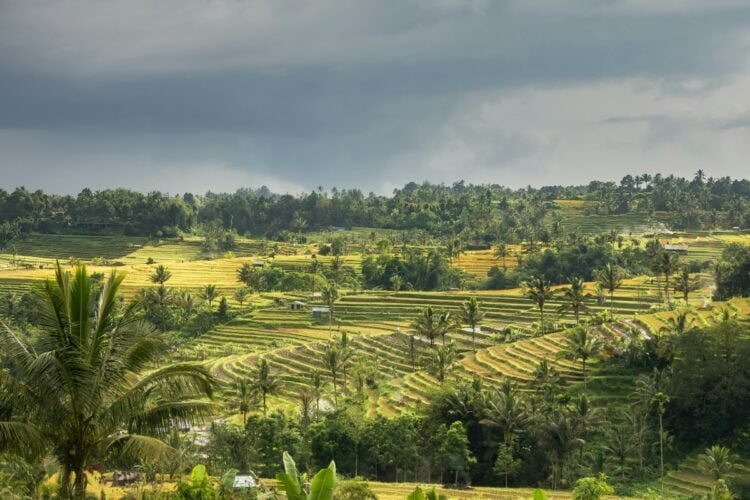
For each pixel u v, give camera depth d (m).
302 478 36.38
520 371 134.38
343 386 142.00
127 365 30.48
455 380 129.38
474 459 97.94
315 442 100.69
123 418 30.03
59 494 30.47
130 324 30.84
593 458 100.38
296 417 115.69
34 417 28.98
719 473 94.62
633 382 120.81
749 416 105.75
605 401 117.25
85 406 29.25
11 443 27.75
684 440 107.12
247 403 111.94
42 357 28.02
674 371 114.81
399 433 99.44
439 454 97.56
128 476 60.06
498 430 103.00
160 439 30.98
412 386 135.12
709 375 107.81
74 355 29.08
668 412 109.69
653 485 96.00
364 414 109.62
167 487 53.88
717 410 106.69
